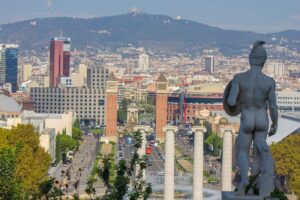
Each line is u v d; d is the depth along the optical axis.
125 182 132.00
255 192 111.62
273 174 111.25
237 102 113.75
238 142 113.94
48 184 155.62
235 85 113.12
